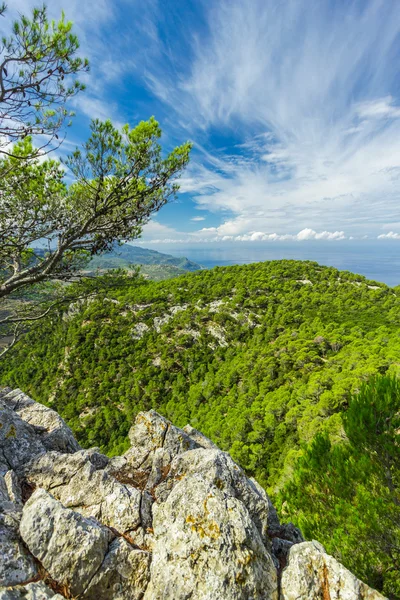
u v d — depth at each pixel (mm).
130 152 6789
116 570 3203
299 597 3123
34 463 4777
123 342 86688
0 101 4738
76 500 4297
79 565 3039
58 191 7613
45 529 3154
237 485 4438
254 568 3082
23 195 7062
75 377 78812
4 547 2934
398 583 5371
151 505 4359
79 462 4770
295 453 22078
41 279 6855
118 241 7961
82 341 87812
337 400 28609
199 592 2873
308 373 45781
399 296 80125
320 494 6324
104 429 63906
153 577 3109
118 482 4598
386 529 5496
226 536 3256
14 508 3615
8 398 7016
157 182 7520
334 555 5723
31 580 2812
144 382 75750
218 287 103500
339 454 6301
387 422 5926
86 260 8453
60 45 4984
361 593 3182
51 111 5531
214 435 46438
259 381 54125
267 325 77062
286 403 40188
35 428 5934
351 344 51000
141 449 5871
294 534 4848
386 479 5750
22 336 9094
